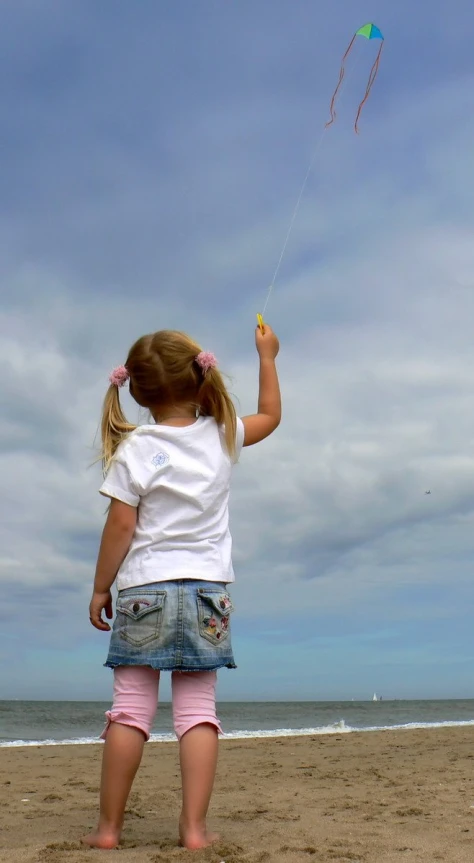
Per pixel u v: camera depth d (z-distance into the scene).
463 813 3.35
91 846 2.41
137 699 2.46
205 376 2.70
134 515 2.55
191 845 2.36
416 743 8.70
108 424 2.71
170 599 2.42
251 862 2.22
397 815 3.30
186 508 2.52
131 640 2.43
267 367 3.00
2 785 4.76
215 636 2.46
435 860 2.34
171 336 2.72
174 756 7.29
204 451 2.61
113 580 2.58
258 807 3.59
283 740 9.61
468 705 50.22
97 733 15.36
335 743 8.88
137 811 3.44
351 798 3.95
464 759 6.52
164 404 2.71
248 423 2.82
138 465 2.55
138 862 2.16
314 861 2.28
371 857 2.37
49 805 3.77
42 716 24.70
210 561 2.52
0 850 2.39
